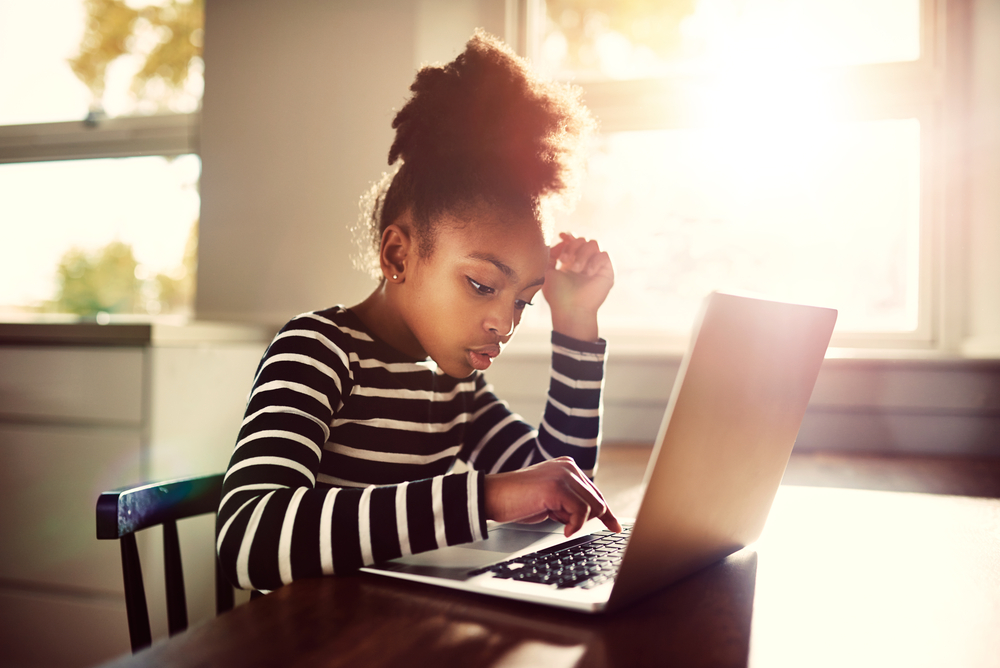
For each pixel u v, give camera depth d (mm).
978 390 1362
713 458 467
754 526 606
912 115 1538
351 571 493
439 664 346
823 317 559
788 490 945
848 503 854
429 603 439
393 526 486
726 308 429
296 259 1684
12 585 1236
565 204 776
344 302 1658
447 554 548
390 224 742
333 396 658
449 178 670
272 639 376
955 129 1495
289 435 583
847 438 1425
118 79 1911
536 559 533
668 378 1482
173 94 1880
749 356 470
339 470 706
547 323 1700
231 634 383
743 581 520
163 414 1214
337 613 418
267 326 1608
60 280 1935
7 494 1249
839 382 1425
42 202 1942
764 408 514
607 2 1695
